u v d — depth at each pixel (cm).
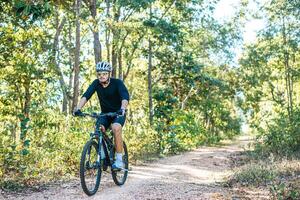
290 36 3553
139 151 1673
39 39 1555
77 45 1752
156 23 2269
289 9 3284
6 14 1369
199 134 3353
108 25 1959
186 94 3816
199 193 777
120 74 2642
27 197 721
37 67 1497
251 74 4150
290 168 1072
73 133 1320
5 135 1130
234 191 810
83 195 743
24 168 916
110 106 784
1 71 1428
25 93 1466
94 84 777
